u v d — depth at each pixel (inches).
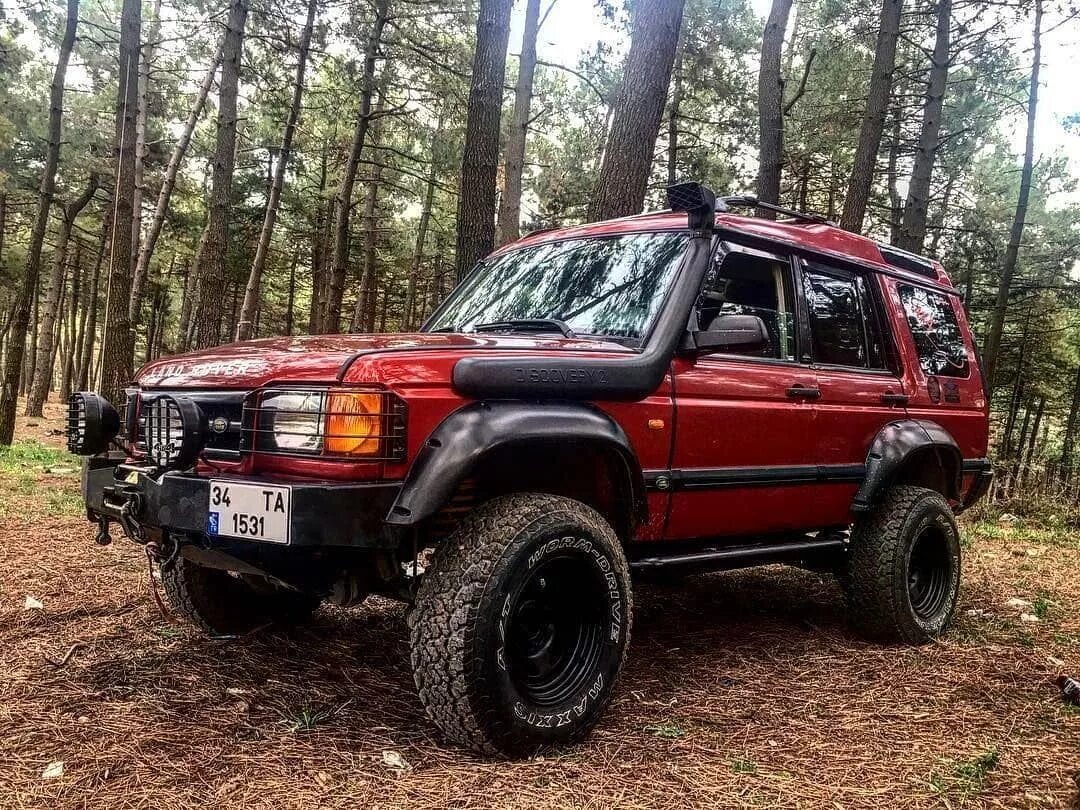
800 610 193.3
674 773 102.7
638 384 118.8
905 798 99.0
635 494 121.0
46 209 494.0
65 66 494.6
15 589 176.2
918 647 165.3
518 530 103.9
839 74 686.5
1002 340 1068.5
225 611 147.3
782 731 119.0
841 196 870.4
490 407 104.0
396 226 1201.4
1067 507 401.7
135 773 96.2
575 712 109.2
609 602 114.0
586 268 147.3
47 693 119.8
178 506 104.8
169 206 963.3
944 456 182.7
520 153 477.1
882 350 173.8
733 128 807.1
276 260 1254.3
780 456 145.8
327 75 805.9
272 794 92.3
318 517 94.7
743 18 751.7
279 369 104.9
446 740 108.4
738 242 142.1
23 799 89.4
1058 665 155.3
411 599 112.1
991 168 936.9
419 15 666.2
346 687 127.7
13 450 451.5
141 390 123.5
